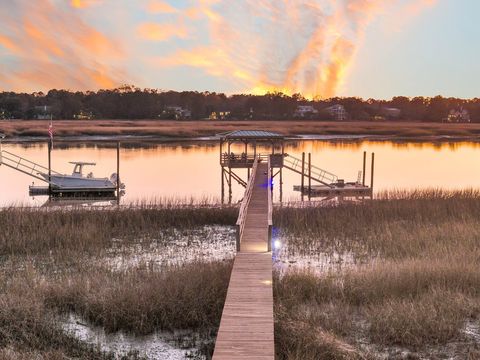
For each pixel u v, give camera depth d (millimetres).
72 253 17891
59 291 12797
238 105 188375
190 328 11758
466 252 16609
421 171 48938
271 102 187500
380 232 20484
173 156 57375
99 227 21281
